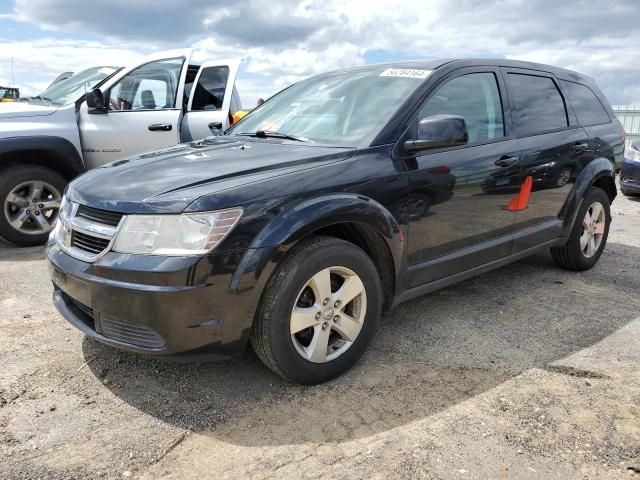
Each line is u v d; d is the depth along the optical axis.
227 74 6.64
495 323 3.62
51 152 5.38
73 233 2.67
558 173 4.16
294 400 2.64
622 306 3.97
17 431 2.37
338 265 2.71
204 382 2.80
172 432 2.38
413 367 2.99
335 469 2.14
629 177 8.84
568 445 2.28
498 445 2.28
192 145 3.48
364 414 2.53
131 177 2.75
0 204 5.18
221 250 2.34
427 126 2.92
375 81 3.52
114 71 6.07
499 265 3.83
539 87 4.22
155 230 2.36
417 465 2.15
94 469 2.13
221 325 2.40
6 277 4.45
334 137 3.20
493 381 2.84
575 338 3.39
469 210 3.43
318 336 2.71
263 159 2.83
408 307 3.90
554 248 4.71
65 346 3.17
